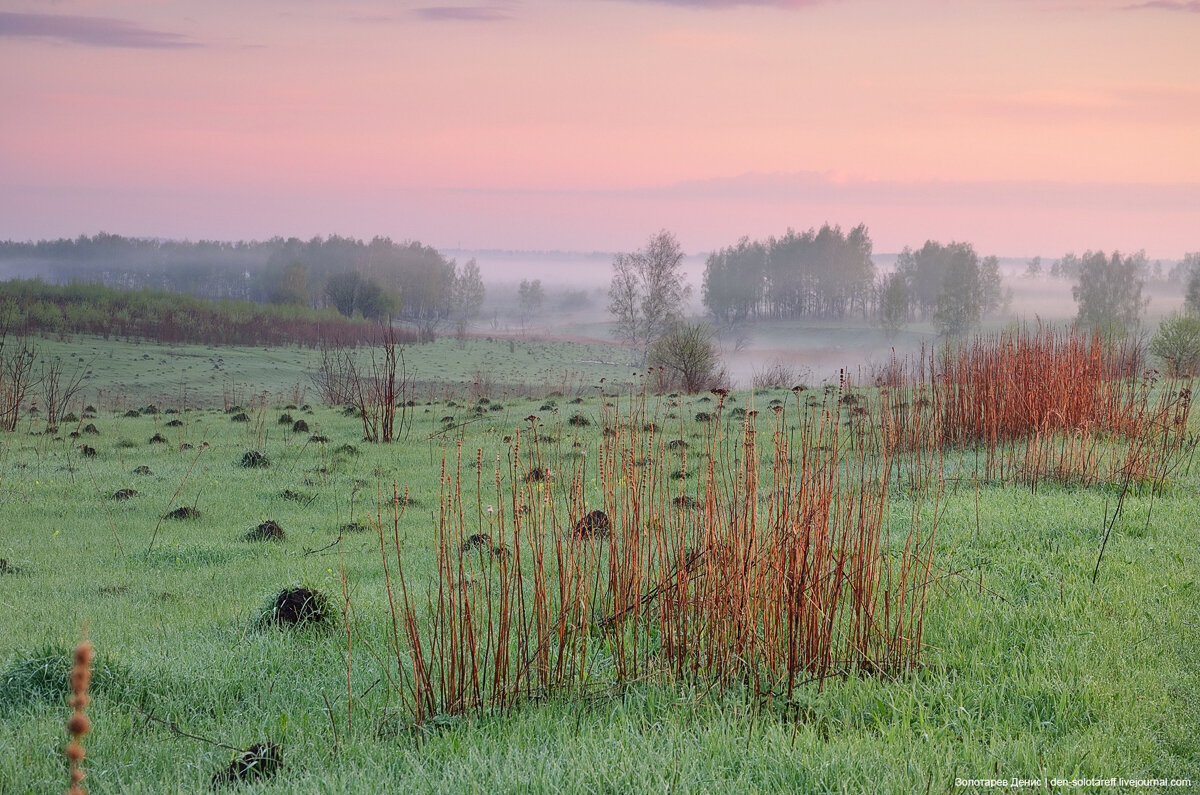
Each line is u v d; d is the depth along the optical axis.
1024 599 7.65
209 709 6.36
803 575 6.29
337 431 23.53
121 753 5.66
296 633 7.75
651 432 7.59
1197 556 8.56
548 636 6.25
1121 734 5.30
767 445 16.33
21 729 5.87
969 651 6.62
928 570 7.37
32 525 13.24
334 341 91.25
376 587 9.21
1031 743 5.18
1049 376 14.95
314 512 14.21
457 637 7.14
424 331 118.50
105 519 13.73
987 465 12.77
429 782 4.89
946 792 4.61
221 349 76.06
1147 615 7.14
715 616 6.40
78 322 77.50
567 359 97.00
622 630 6.36
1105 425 14.23
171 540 12.33
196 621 8.46
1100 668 6.13
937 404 14.84
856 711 5.77
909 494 11.34
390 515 13.53
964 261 140.00
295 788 4.92
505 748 5.34
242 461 18.27
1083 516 10.02
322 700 6.40
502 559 6.21
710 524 6.61
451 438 20.88
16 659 6.94
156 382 53.31
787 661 6.28
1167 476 11.80
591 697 6.08
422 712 5.84
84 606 9.12
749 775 4.84
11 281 98.19
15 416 25.80
